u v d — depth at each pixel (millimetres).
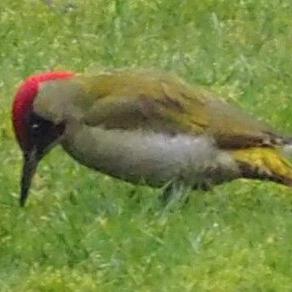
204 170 14406
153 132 14320
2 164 15922
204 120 14375
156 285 13320
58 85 14430
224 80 17922
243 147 14391
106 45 18938
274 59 18484
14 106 14484
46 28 19422
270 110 16906
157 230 14062
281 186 15016
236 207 14625
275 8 19812
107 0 20000
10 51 18797
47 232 14164
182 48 18859
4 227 14344
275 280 13328
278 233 14086
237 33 19281
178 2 19797
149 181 14508
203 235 13938
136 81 14484
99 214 14484
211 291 13211
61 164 15680
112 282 13383
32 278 13469
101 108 14344
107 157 14398
